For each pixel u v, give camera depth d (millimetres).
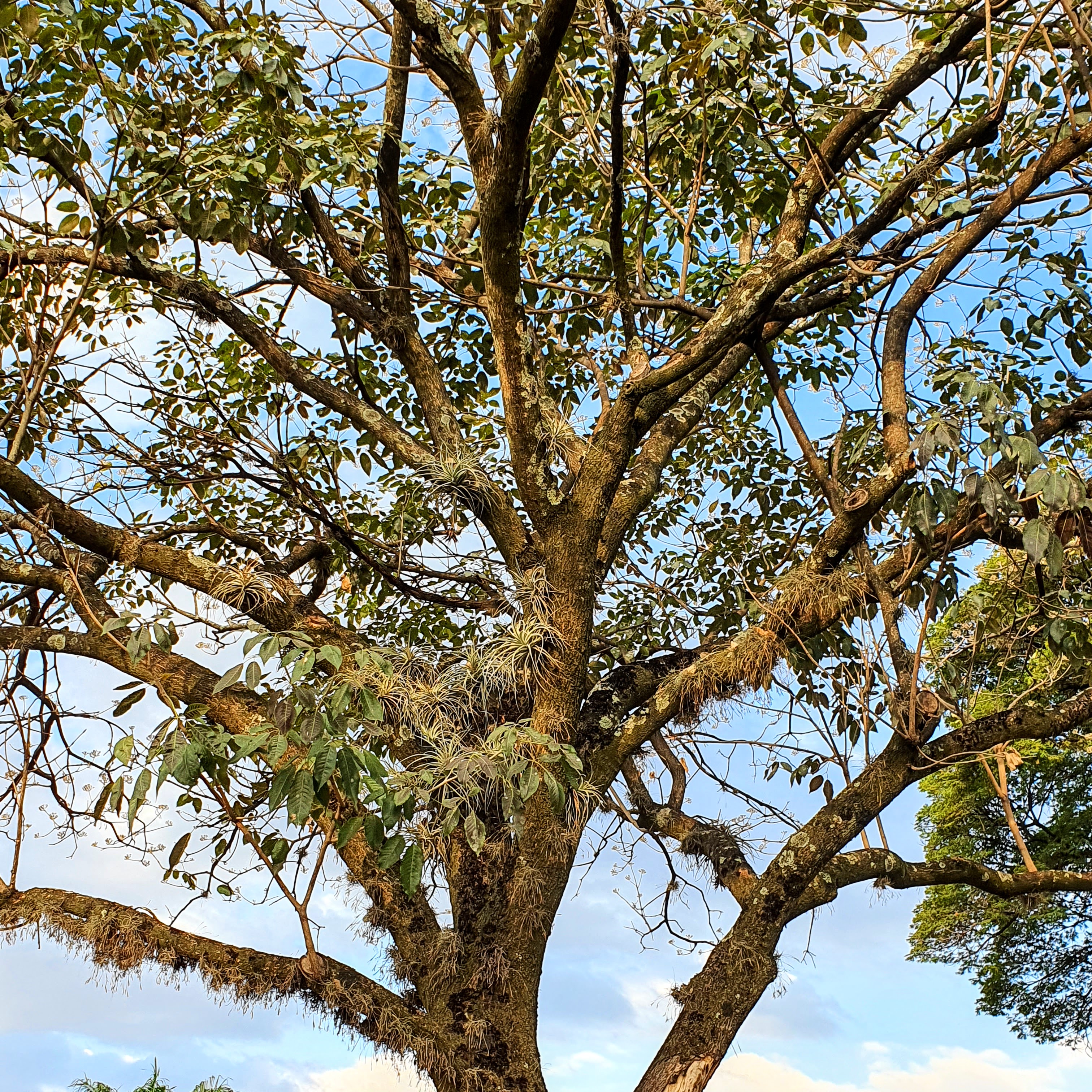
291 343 6059
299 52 4289
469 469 4855
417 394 5273
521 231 4566
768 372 5195
